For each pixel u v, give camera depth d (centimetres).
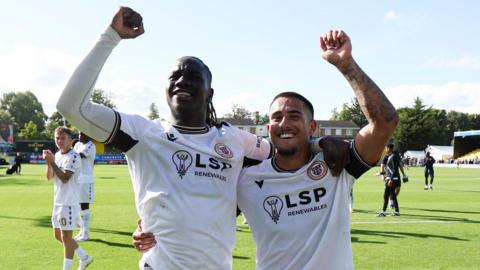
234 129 335
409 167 6275
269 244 312
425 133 8556
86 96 275
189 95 300
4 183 2408
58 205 652
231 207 308
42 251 789
